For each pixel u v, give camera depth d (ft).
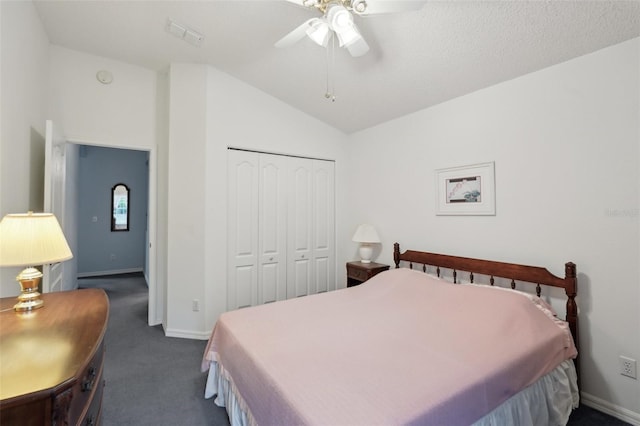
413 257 10.15
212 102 10.41
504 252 8.02
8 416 2.40
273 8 7.26
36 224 4.50
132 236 20.89
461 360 4.98
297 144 12.19
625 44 6.14
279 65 9.57
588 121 6.63
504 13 5.95
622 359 6.21
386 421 3.55
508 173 7.95
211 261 10.40
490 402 4.51
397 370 4.66
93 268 19.69
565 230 6.97
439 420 3.84
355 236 11.57
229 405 5.78
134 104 10.91
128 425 6.02
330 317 6.89
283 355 5.12
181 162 10.32
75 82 9.94
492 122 8.30
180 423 6.10
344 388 4.18
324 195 13.03
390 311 7.25
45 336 3.56
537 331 5.91
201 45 9.06
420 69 8.12
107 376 7.84
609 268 6.37
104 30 8.68
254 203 11.35
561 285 6.77
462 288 7.47
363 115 11.41
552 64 7.13
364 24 6.85
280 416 4.01
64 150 9.62
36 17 7.94
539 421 5.42
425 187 10.06
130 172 20.79
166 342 9.93
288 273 12.11
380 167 11.81
